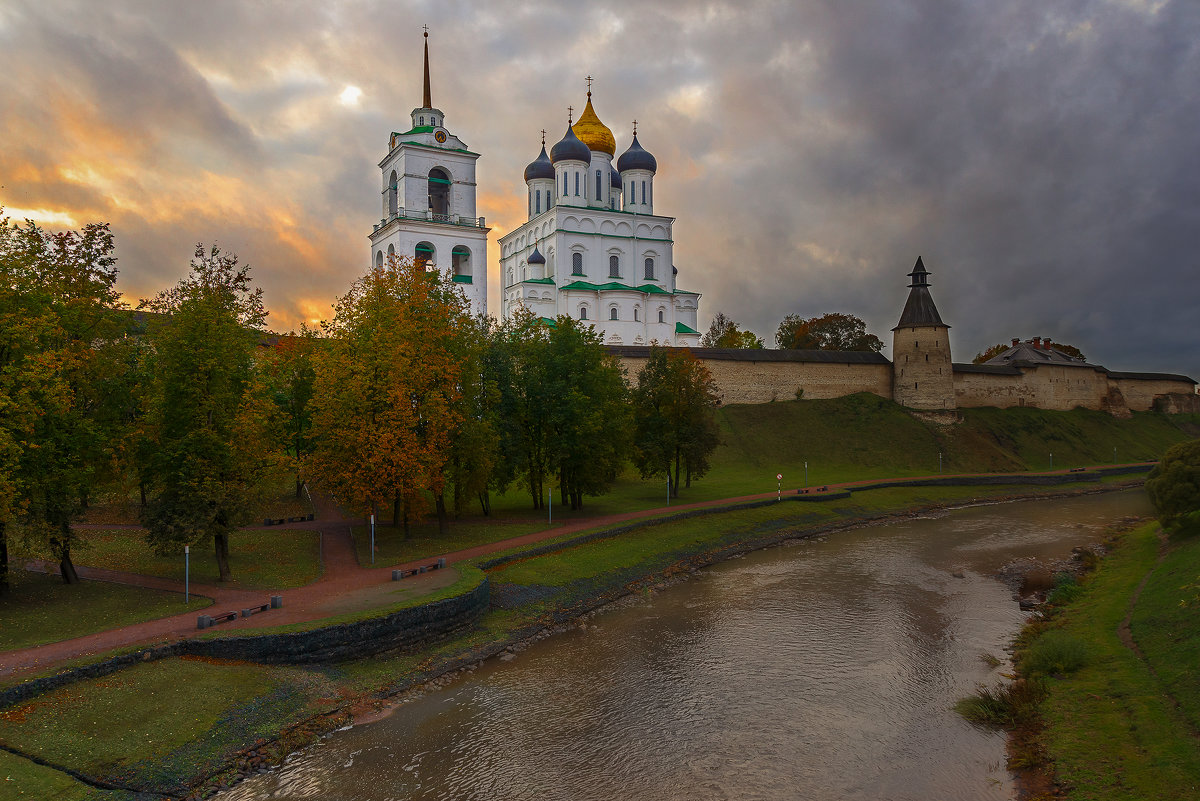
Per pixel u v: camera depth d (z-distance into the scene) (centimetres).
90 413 2786
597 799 1634
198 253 2772
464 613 2638
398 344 3400
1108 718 1844
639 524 4238
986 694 2088
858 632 2720
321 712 1995
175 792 1612
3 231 2505
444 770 1750
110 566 2984
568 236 9631
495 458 4044
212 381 2745
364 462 3247
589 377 4606
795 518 4916
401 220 7394
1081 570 3525
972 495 6234
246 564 3092
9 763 1571
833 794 1650
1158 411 10988
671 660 2466
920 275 8769
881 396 8912
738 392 8462
